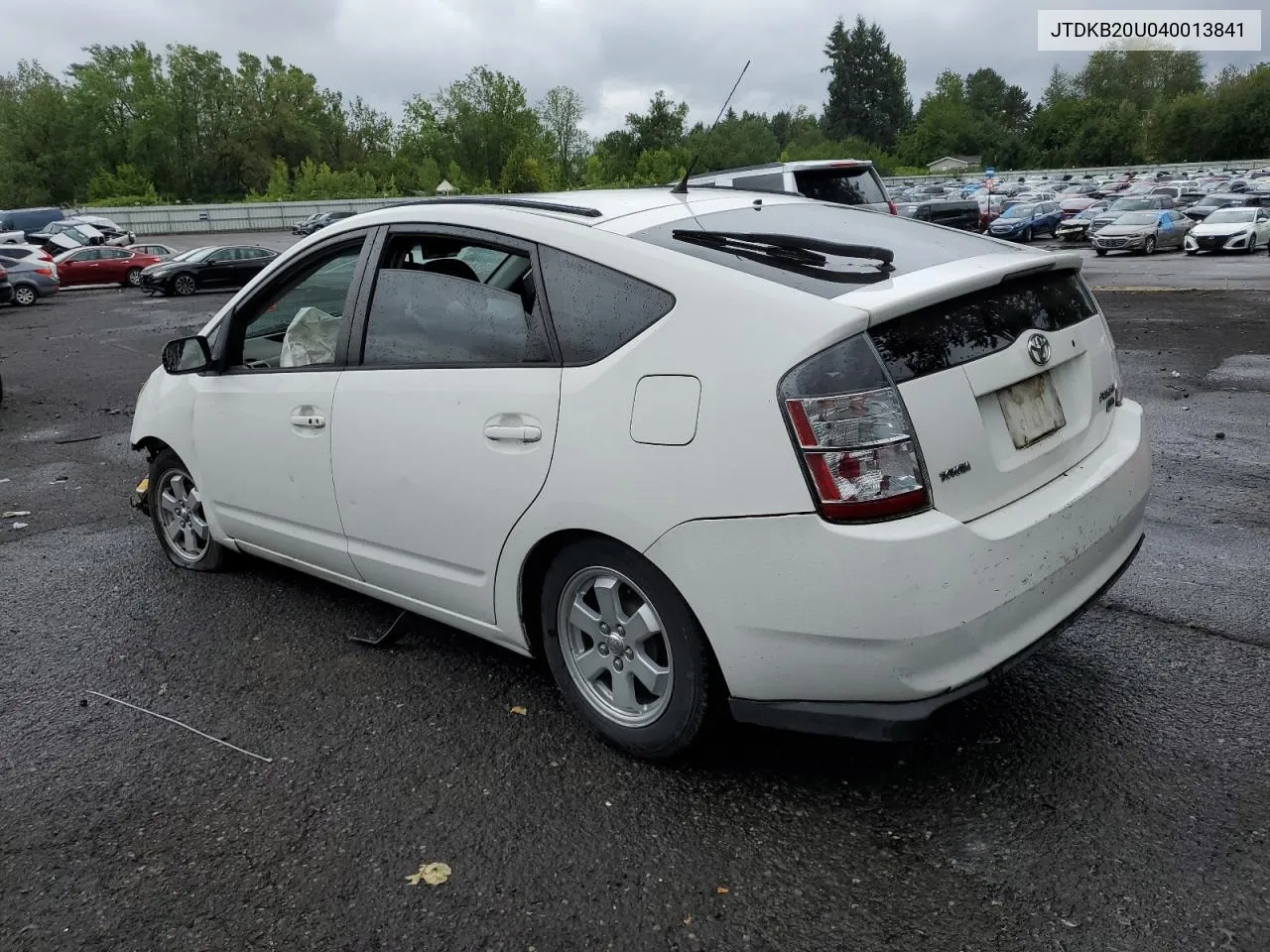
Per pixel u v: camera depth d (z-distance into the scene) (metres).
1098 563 3.06
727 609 2.70
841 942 2.38
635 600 3.05
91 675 3.97
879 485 2.51
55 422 10.14
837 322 2.52
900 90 140.38
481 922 2.50
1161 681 3.53
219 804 3.06
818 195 12.39
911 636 2.53
